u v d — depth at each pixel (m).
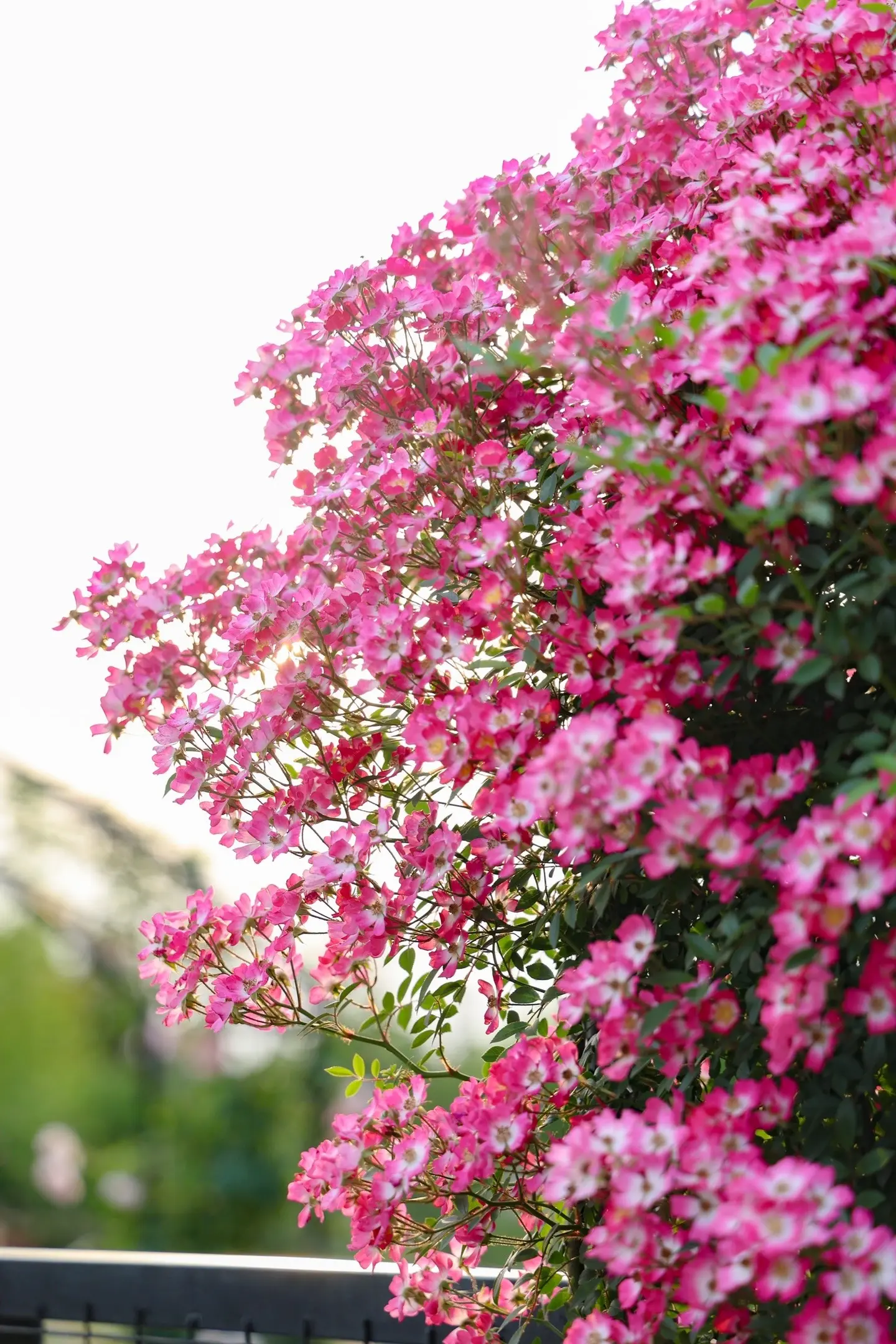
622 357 1.20
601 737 1.05
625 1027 1.09
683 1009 1.07
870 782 0.86
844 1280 0.91
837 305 1.04
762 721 1.19
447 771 1.27
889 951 0.96
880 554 1.04
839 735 1.08
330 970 1.50
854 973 1.04
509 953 1.43
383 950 1.41
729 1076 1.16
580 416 1.33
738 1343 1.04
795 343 1.05
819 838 0.94
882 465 0.95
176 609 1.61
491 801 1.21
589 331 1.14
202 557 1.62
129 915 4.57
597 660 1.23
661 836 1.02
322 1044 4.42
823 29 1.23
